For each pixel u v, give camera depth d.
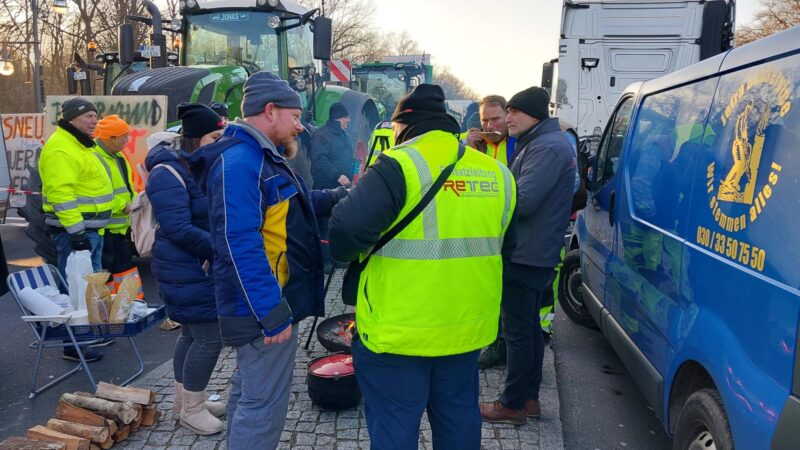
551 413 3.86
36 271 4.28
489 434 3.58
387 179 2.24
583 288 5.12
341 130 6.93
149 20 9.38
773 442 2.03
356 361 2.52
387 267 2.34
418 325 2.32
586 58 10.89
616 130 4.68
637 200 3.78
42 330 4.03
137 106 7.30
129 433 3.58
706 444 2.55
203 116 3.42
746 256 2.33
